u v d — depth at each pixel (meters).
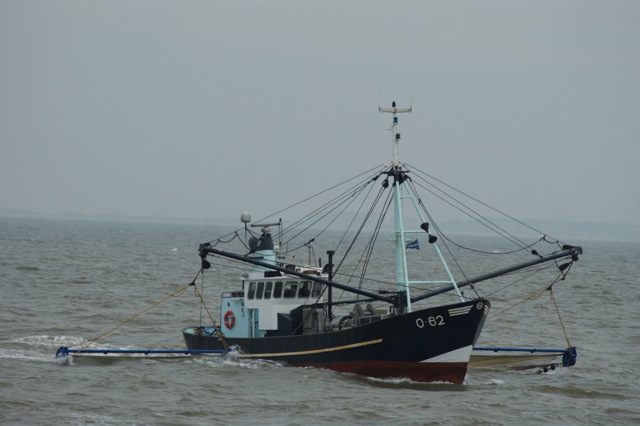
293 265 166.12
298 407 125.44
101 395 130.50
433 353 144.00
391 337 144.88
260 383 141.12
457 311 141.25
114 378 142.38
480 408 128.25
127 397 129.75
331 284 154.12
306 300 165.50
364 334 146.62
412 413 123.94
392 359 145.75
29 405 122.56
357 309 156.88
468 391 140.75
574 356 164.62
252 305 166.12
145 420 116.69
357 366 148.25
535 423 121.19
